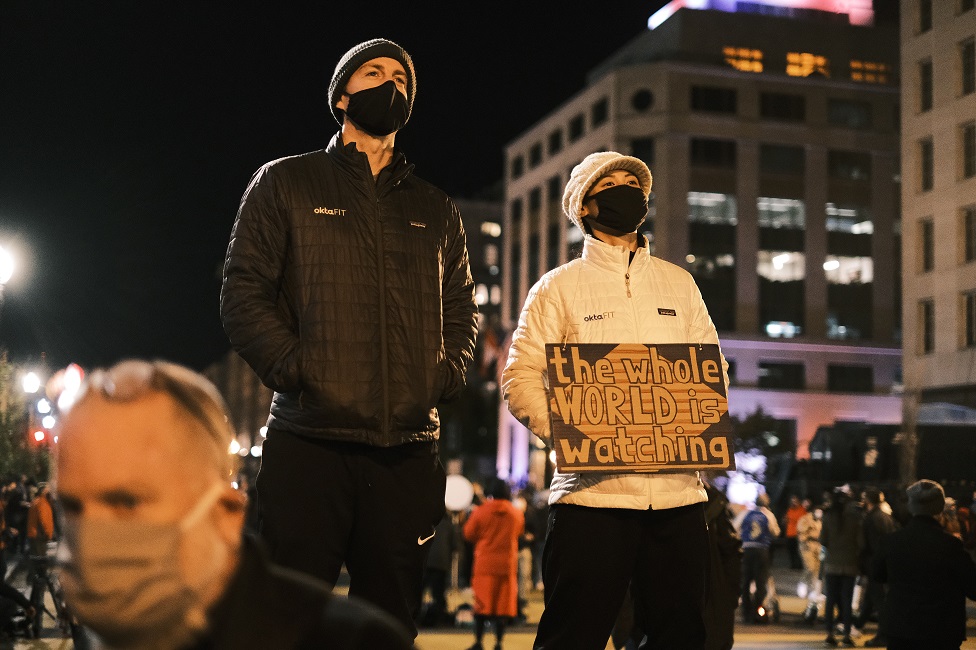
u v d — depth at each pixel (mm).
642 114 70625
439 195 4777
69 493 1281
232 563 1411
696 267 69125
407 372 4305
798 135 71438
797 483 33500
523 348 5215
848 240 71500
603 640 4910
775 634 16391
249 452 68688
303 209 4371
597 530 4871
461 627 17250
